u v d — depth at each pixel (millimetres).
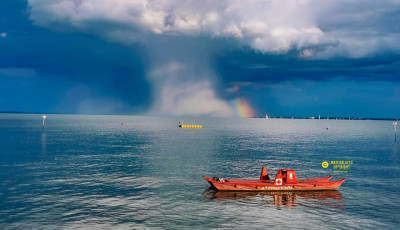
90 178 50531
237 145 107312
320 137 155000
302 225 31219
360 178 53500
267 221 32250
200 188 45062
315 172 59094
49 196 39688
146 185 46344
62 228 29438
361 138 149000
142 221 31578
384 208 36719
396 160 74125
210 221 31984
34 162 65125
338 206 37438
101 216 32812
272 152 88375
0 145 94625
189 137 138875
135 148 92812
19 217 32094
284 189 43969
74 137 127562
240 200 39562
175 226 30453
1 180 48219
